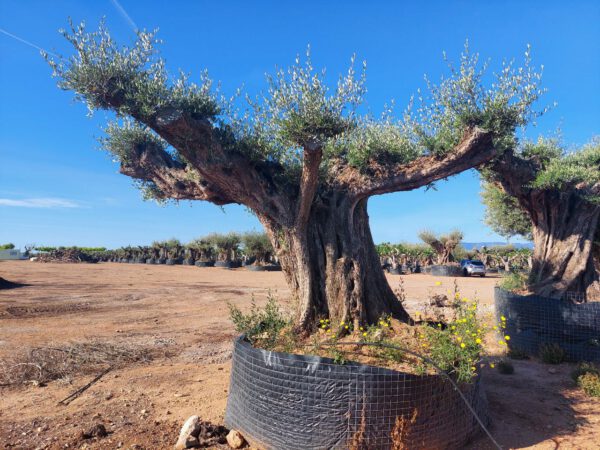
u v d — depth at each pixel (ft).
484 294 65.77
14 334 33.81
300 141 18.12
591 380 21.81
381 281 23.59
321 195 23.63
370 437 13.82
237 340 17.89
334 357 15.51
